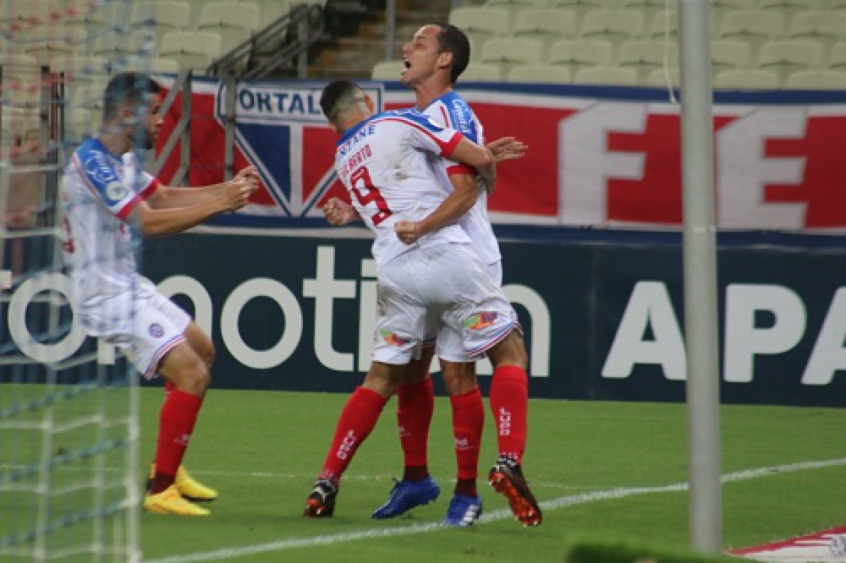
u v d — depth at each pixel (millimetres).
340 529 19156
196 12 50094
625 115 36781
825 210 36375
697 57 15633
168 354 19641
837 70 47688
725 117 36656
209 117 37875
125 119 18984
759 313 34969
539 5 50812
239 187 19656
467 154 19172
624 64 48094
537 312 35469
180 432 19766
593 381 35406
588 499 22469
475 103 37188
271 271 35969
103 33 17219
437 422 31766
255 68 49156
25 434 25688
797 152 36438
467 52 20453
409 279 19641
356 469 25312
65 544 16562
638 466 26188
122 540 17219
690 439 15992
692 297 15852
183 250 36000
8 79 26891
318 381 35938
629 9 50094
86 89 21203
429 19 52062
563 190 37000
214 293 36000
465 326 19594
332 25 51531
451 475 24828
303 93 37688
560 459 26875
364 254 35688
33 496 20062
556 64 48531
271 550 17281
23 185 26766
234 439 28547
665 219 36750
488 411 33375
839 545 18328
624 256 35250
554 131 36938
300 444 28078
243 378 36094
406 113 19766
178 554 16797
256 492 22438
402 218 19781
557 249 35406
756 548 18625
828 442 29828
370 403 20125
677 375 35250
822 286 34781
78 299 19531
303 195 37812
